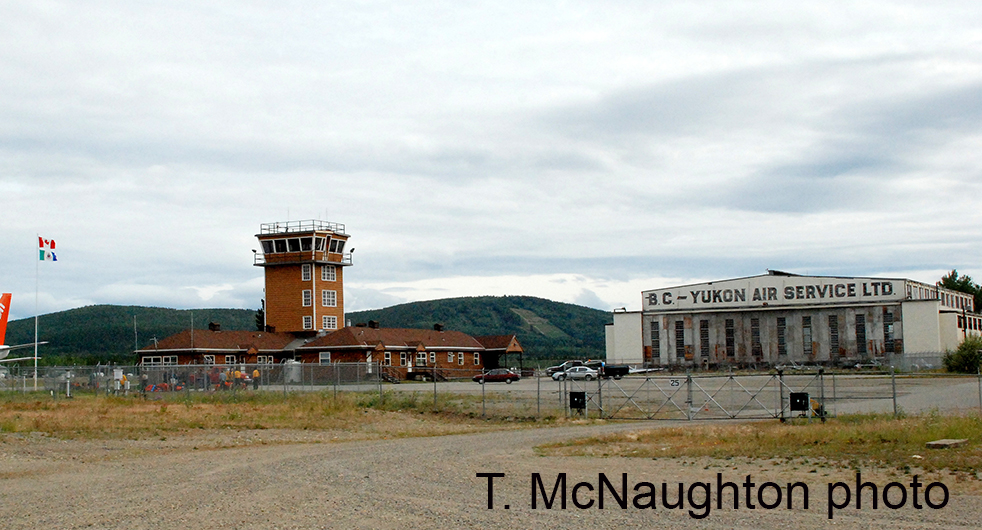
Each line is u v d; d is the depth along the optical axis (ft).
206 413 144.77
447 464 76.74
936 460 72.33
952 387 196.75
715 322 351.67
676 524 47.47
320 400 169.17
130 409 150.10
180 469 75.61
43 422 120.88
